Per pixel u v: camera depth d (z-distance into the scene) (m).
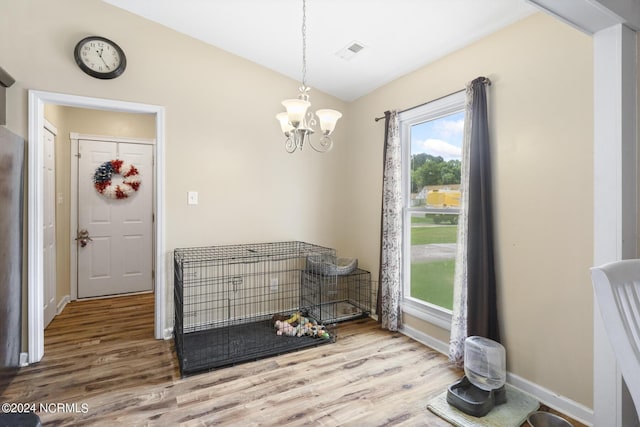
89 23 2.69
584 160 1.87
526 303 2.17
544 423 1.87
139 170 4.41
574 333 1.93
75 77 2.64
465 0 2.11
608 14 1.50
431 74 2.87
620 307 0.97
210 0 2.55
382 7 2.31
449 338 2.72
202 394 2.14
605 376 1.61
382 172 3.43
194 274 3.15
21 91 2.47
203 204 3.19
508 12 2.16
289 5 2.45
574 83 1.91
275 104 3.53
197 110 3.14
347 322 3.44
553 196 2.02
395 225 3.15
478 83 2.36
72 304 3.95
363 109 3.71
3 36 2.43
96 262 4.20
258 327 3.28
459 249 2.49
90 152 4.14
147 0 2.65
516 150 2.21
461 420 1.89
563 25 1.96
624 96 1.57
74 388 2.19
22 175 2.44
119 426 1.83
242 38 3.01
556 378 2.01
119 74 2.77
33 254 2.51
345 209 4.00
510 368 2.26
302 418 1.92
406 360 2.62
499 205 2.31
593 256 1.83
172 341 2.95
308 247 3.75
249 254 3.40
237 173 3.35
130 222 4.38
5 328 2.17
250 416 1.93
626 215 1.58
